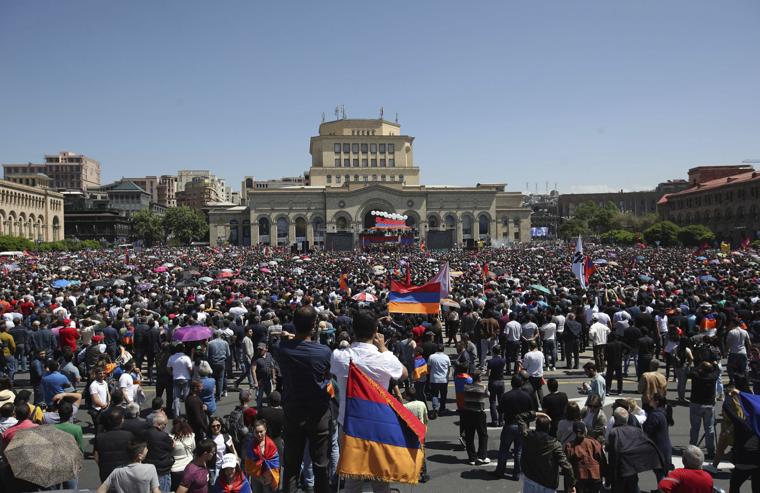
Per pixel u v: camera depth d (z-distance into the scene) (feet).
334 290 120.78
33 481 27.63
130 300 98.73
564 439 38.75
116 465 35.12
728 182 453.99
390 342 64.75
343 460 21.56
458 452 48.70
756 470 36.29
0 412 38.70
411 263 232.12
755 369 57.16
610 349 67.46
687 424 55.83
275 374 59.98
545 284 132.77
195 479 31.63
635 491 35.81
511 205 579.07
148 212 586.86
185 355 56.90
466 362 50.60
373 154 579.07
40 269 193.88
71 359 57.41
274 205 513.45
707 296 97.25
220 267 220.02
